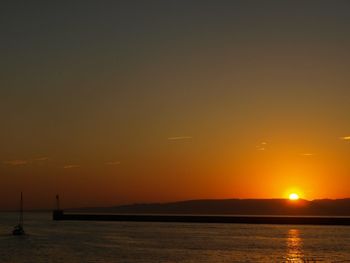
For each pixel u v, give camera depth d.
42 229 152.88
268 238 119.00
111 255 84.44
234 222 183.62
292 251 92.06
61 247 97.06
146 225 174.12
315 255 86.25
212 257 82.69
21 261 77.56
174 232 138.00
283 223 177.38
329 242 108.50
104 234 130.38
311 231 142.25
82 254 85.69
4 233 136.88
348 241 111.12
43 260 78.50
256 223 181.75
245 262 77.31
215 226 168.62
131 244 102.81
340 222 169.12
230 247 97.81
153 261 77.50
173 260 78.75
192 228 157.38
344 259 81.38
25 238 118.44
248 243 105.62
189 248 95.50
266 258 82.19
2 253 87.31
